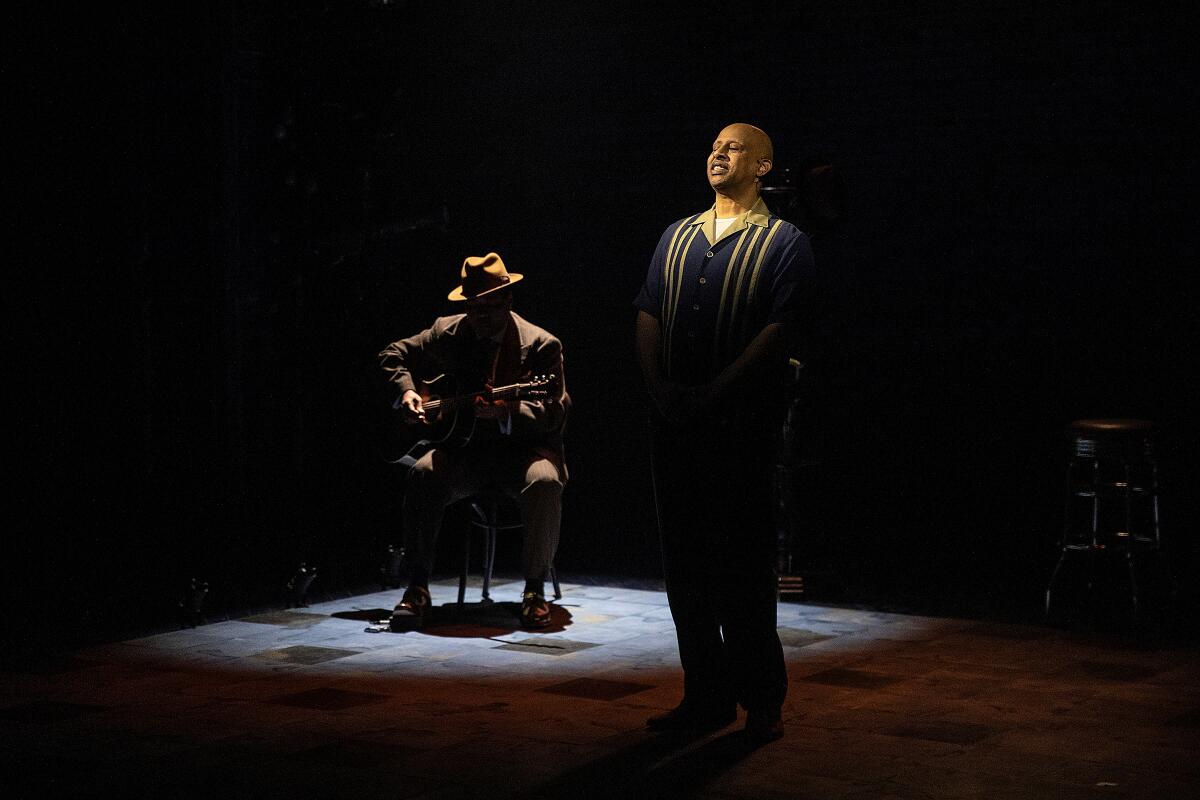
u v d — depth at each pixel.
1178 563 6.27
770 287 3.73
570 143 7.35
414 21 7.57
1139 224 6.28
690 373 3.80
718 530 3.78
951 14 6.55
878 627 5.58
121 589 6.30
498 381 5.74
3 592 6.13
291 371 7.21
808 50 6.83
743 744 3.78
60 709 4.21
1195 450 6.21
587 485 7.40
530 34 7.39
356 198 7.41
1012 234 6.51
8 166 6.41
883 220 6.74
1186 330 6.21
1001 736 3.86
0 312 6.44
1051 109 6.41
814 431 6.91
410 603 5.59
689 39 7.07
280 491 7.17
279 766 3.57
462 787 3.39
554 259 7.43
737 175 3.86
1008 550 6.60
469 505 5.91
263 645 5.23
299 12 7.13
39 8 6.43
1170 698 4.34
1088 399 6.41
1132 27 6.24
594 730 3.94
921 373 6.71
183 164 6.88
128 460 6.78
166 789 3.37
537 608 5.57
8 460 6.50
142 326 6.77
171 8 6.79
